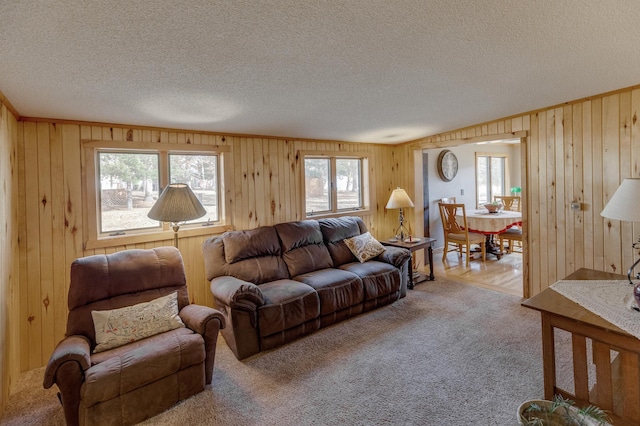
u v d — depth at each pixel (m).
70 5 1.25
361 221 4.40
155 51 1.67
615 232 2.94
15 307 2.43
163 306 2.38
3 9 1.25
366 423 1.85
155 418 1.94
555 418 1.47
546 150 3.36
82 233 2.80
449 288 4.12
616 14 1.53
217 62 1.84
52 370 1.74
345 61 1.93
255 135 3.78
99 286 2.35
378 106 2.94
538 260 3.51
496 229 5.02
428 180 6.02
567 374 2.24
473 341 2.74
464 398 2.02
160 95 2.30
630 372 1.54
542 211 3.44
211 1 1.28
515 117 3.58
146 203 3.17
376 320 3.24
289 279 3.36
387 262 3.82
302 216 4.18
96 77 1.95
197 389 2.14
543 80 2.46
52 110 2.49
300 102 2.68
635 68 2.26
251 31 1.53
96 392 1.76
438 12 1.46
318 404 2.03
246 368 2.46
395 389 2.14
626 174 2.83
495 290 4.00
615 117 2.86
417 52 1.87
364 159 4.93
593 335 1.63
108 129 2.92
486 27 1.61
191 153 3.43
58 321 2.71
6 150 2.22
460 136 4.17
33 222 2.62
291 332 2.83
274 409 2.00
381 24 1.54
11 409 2.11
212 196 3.57
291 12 1.40
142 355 1.95
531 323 3.05
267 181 3.89
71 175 2.76
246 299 2.59
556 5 1.44
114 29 1.45
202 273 3.41
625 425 1.56
